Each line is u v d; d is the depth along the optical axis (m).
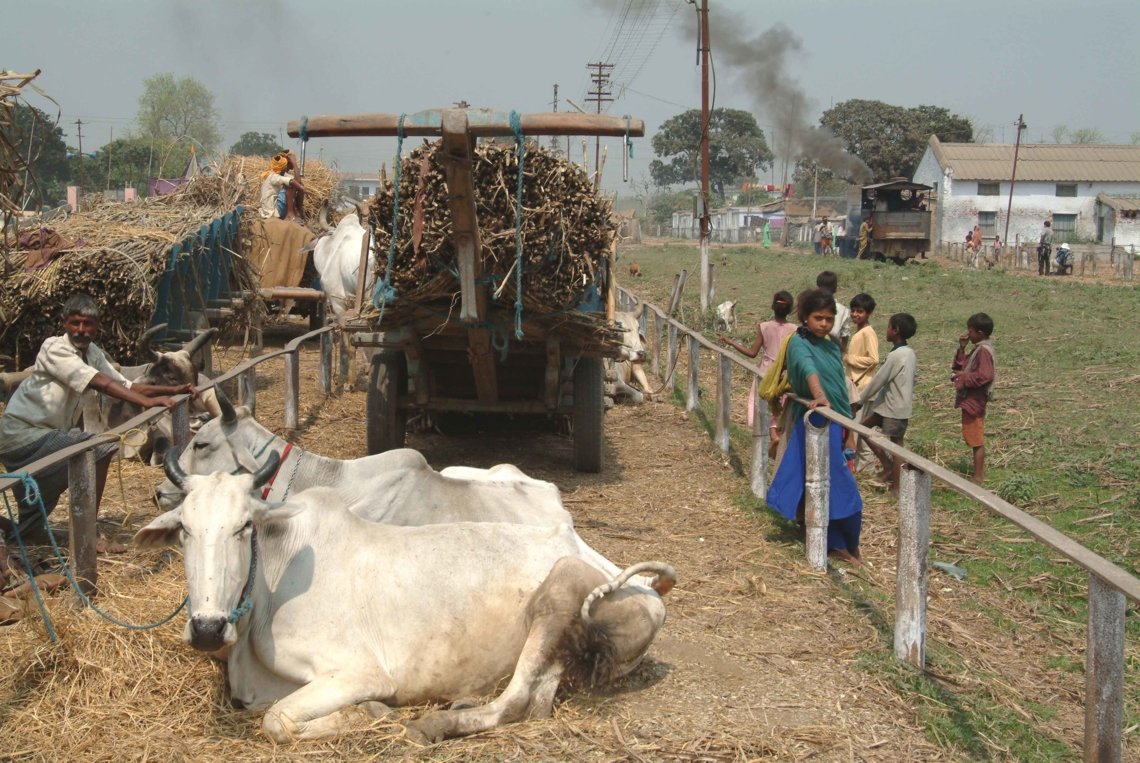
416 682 4.40
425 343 8.58
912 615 5.28
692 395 12.35
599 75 38.97
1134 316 20.94
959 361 9.84
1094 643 3.78
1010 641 6.15
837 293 26.64
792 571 6.74
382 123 6.71
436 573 4.48
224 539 4.03
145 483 8.14
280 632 4.35
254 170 17.64
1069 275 40.00
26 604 4.93
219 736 4.22
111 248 9.50
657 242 66.25
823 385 7.00
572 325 8.19
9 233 9.80
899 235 40.78
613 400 12.83
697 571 6.69
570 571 4.43
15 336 9.54
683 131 82.88
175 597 5.56
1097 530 8.41
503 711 4.21
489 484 5.73
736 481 9.04
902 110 69.38
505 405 8.99
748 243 69.94
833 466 6.94
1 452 5.96
